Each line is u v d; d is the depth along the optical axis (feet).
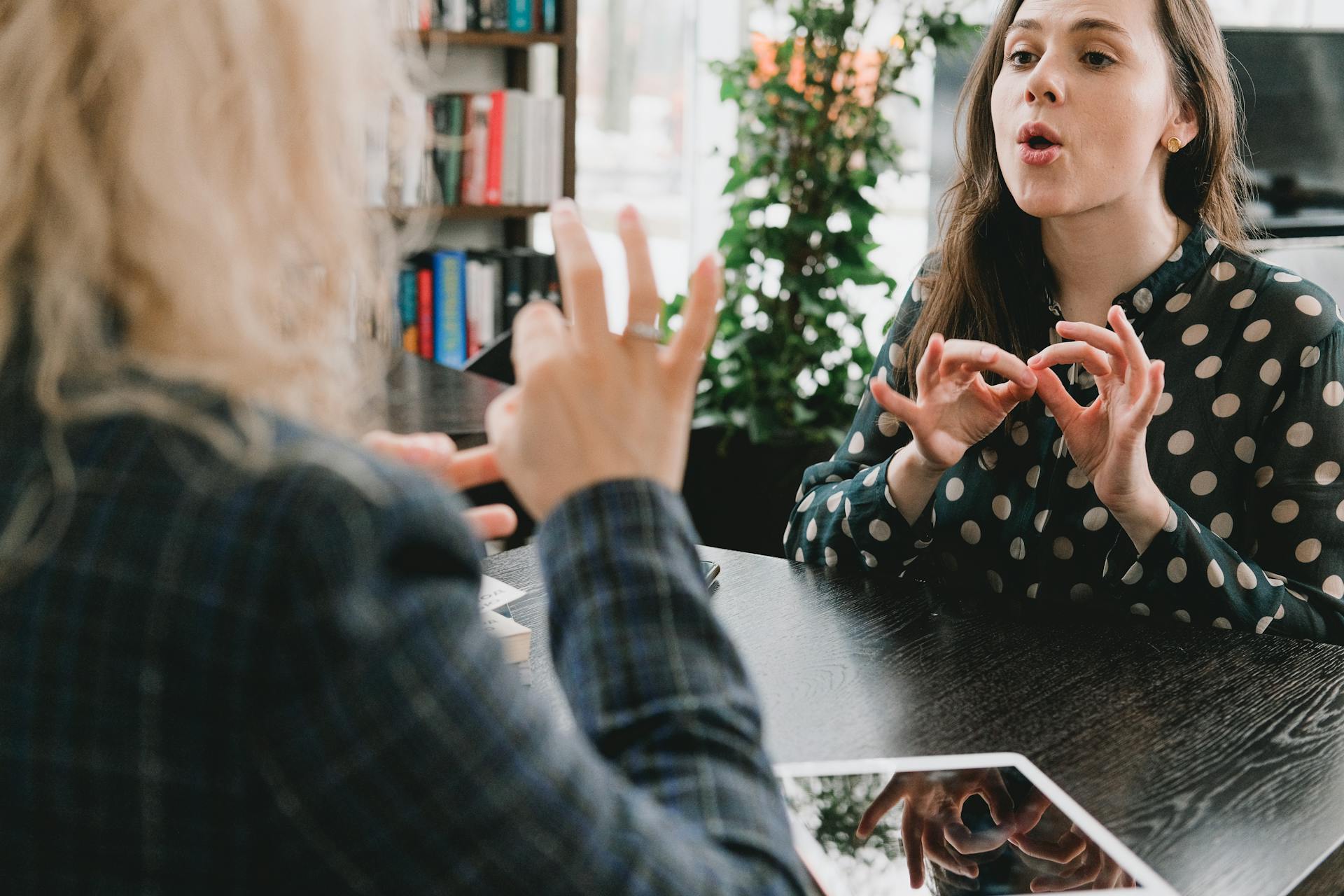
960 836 2.99
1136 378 4.27
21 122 1.41
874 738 3.54
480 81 12.21
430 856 1.39
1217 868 2.91
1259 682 3.94
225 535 1.36
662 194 14.33
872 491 5.09
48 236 1.43
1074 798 3.23
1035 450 5.27
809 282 11.60
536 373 1.89
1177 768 3.38
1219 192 5.28
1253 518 5.08
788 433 11.64
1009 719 3.67
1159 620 4.66
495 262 11.76
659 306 1.95
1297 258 9.54
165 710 1.36
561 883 1.43
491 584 4.35
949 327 5.53
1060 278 5.39
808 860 2.89
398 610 1.40
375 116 1.79
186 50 1.44
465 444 7.06
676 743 1.67
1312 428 4.91
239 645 1.35
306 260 1.71
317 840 1.38
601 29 13.66
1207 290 5.19
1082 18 4.84
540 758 1.46
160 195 1.43
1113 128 4.85
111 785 1.36
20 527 1.37
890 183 13.89
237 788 1.38
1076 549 5.16
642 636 1.74
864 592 4.73
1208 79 5.06
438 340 11.64
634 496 1.84
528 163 11.78
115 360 1.45
